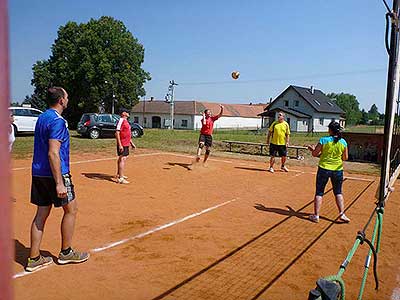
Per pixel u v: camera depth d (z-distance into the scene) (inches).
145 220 240.2
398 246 207.8
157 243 198.8
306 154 698.2
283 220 252.2
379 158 603.2
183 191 335.9
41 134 151.9
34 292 140.6
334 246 203.5
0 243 22.9
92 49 1781.5
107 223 231.1
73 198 163.9
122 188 338.3
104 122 874.8
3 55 21.5
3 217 22.8
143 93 2007.9
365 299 144.8
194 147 761.6
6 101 22.0
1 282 23.2
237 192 340.2
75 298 137.4
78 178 379.9
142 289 146.6
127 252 185.0
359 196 341.4
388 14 126.2
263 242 206.2
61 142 152.2
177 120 2628.0
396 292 152.1
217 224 237.1
